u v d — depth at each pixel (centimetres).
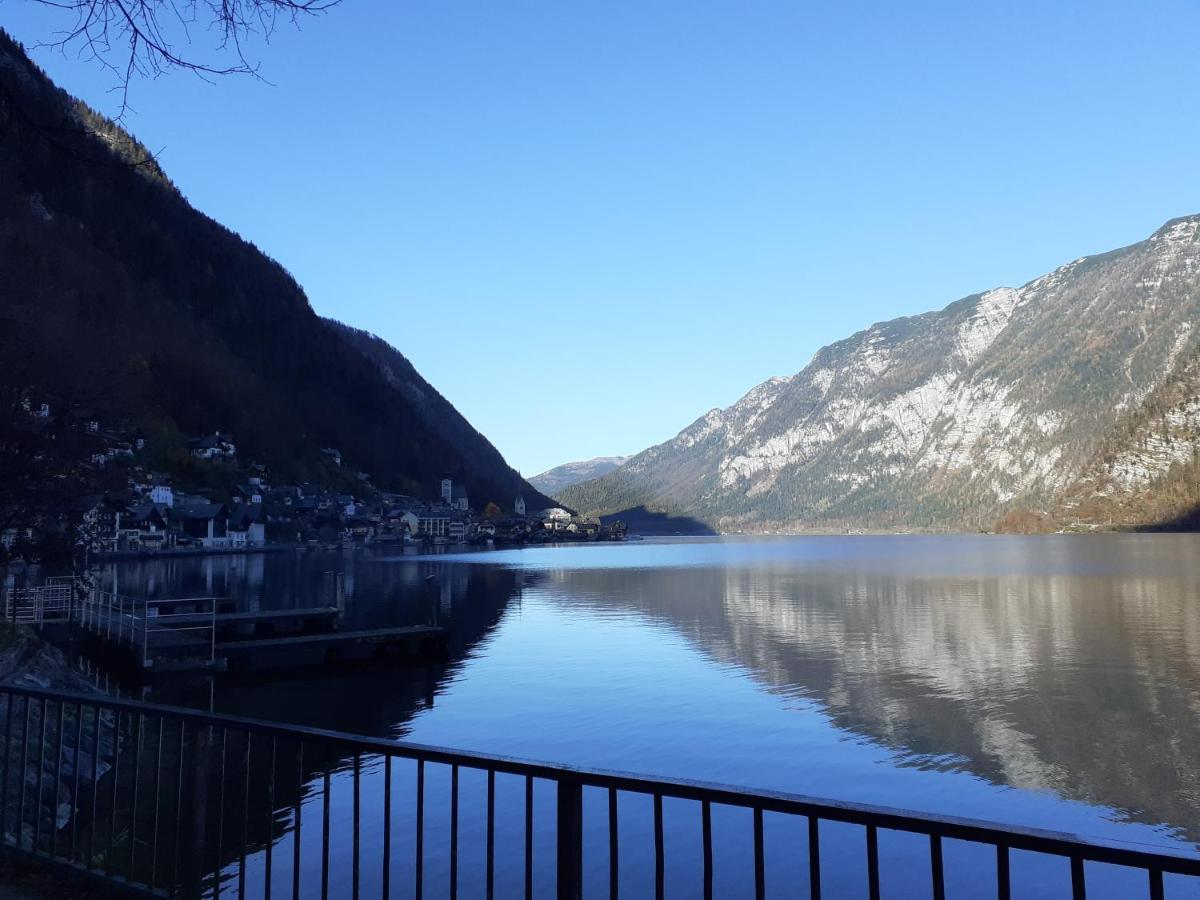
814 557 13488
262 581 7906
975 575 8112
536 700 2594
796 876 1354
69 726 1903
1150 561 9825
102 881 690
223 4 482
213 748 2009
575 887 487
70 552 3462
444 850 1386
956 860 1420
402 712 2467
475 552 16500
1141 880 1359
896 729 2231
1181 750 2044
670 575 8838
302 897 1172
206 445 17575
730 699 2588
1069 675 2992
